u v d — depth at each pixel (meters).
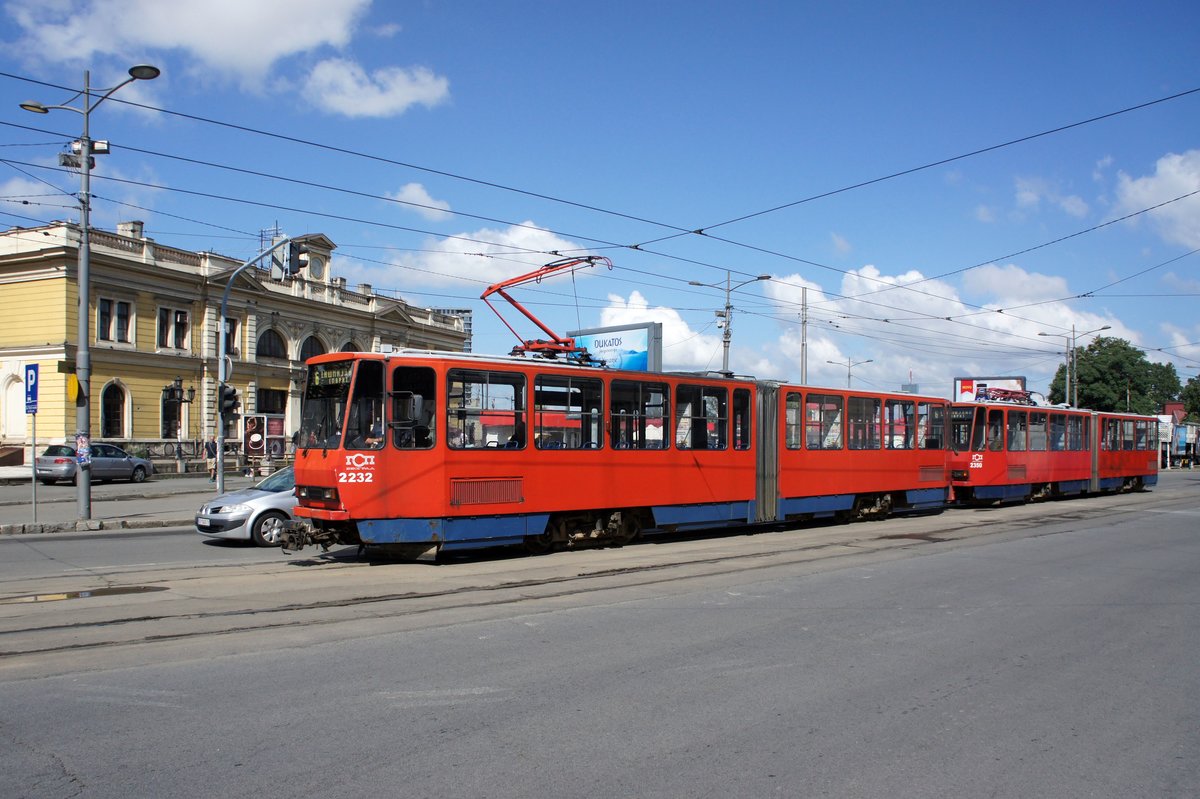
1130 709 6.15
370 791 4.52
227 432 47.66
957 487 23.88
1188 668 7.27
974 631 8.52
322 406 12.30
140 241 43.38
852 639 8.09
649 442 15.04
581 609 9.29
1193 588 11.18
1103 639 8.27
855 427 19.33
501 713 5.82
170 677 6.57
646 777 4.76
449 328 65.19
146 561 13.14
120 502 26.11
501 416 13.05
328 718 5.68
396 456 12.07
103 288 41.53
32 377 18.80
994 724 5.77
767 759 5.06
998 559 13.65
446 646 7.61
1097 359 69.75
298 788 4.55
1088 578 11.90
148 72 16.70
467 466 12.59
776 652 7.55
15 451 39.59
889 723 5.75
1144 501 27.67
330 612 9.03
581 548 14.53
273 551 14.46
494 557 13.45
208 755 5.01
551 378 13.67
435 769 4.83
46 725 5.49
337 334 55.41
